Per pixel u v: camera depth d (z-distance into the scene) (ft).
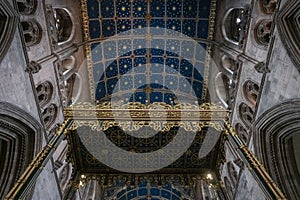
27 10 37.76
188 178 33.96
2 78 31.42
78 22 57.82
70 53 53.11
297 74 30.30
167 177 34.37
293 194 33.68
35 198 36.88
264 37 39.73
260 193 34.12
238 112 46.60
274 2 36.91
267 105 36.76
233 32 55.01
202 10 59.52
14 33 33.45
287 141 35.86
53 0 46.47
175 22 61.72
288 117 32.53
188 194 67.46
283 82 33.09
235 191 44.01
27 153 37.19
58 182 45.39
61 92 50.03
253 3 42.39
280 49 33.86
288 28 31.78
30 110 37.88
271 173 35.42
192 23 61.36
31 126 37.29
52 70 45.52
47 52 43.93
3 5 31.04
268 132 36.24
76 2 56.44
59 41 52.26
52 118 46.34
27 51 37.19
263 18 39.45
